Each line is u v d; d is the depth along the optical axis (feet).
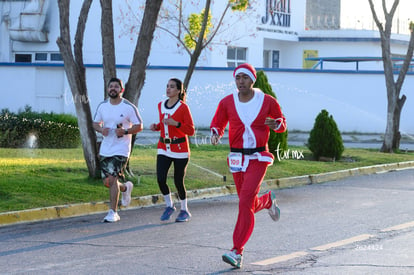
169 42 112.27
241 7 77.36
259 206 27.89
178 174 35.53
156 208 40.16
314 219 36.42
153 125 35.78
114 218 35.47
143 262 26.37
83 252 28.12
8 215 34.30
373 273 24.66
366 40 134.82
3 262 26.30
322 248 29.01
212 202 42.86
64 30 44.16
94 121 35.55
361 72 103.71
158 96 102.68
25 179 42.47
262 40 125.70
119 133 34.86
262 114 26.40
